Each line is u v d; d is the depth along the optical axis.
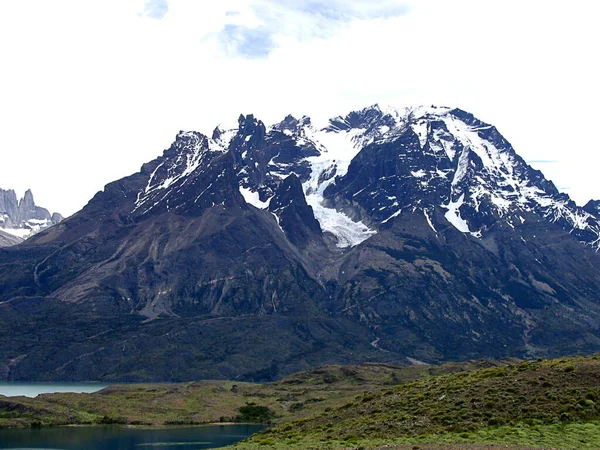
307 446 146.38
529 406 149.38
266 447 152.12
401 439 141.00
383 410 169.12
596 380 156.00
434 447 128.62
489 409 151.75
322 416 185.38
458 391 165.75
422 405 163.12
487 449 124.31
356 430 156.88
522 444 128.75
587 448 125.44
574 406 146.38
